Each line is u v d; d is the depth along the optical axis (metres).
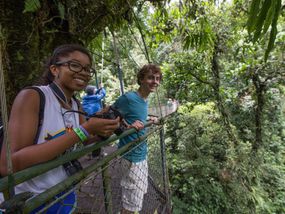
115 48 2.70
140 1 2.92
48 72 1.15
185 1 3.54
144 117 2.11
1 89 0.67
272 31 1.38
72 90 1.12
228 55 5.29
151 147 3.06
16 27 1.67
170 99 5.67
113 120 1.01
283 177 6.77
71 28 1.97
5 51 1.61
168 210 2.81
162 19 3.47
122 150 1.47
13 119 0.91
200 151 5.54
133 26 3.11
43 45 1.86
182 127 5.84
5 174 0.81
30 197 0.74
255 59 5.48
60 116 1.04
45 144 0.86
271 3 1.33
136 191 2.02
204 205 4.75
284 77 5.48
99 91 3.94
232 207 5.04
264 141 6.75
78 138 0.92
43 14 1.81
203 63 5.39
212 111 6.02
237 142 5.78
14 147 0.86
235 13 4.74
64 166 1.09
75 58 1.08
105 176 1.33
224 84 6.24
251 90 6.27
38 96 0.98
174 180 4.98
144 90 2.12
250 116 6.62
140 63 6.59
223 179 5.25
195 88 5.84
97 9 2.13
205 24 3.51
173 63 5.68
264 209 5.54
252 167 5.77
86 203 1.54
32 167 0.79
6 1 1.64
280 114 7.49
